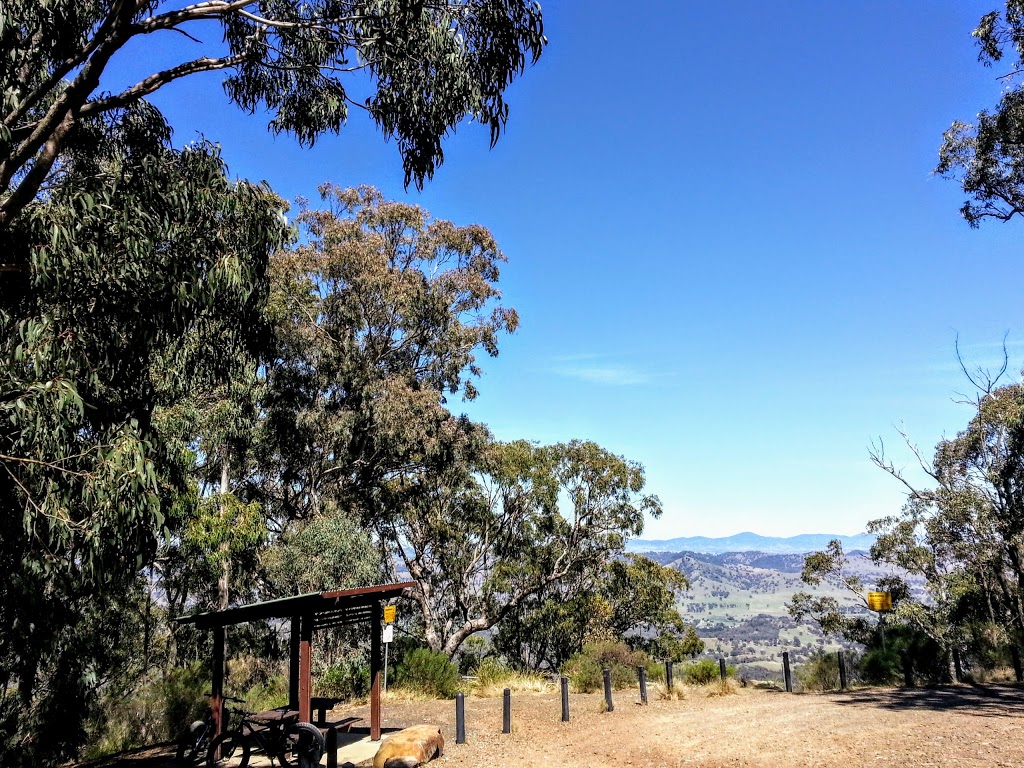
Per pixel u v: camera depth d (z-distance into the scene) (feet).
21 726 36.86
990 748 26.96
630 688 55.06
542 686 56.39
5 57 24.90
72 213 24.57
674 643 113.50
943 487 62.08
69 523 23.27
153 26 26.21
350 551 70.95
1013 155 48.65
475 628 104.73
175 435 50.96
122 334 27.76
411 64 31.53
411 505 95.40
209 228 29.58
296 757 32.65
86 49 25.46
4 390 22.02
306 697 31.94
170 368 35.76
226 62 29.86
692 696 50.29
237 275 28.94
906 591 65.05
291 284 77.10
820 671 56.08
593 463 105.19
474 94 32.01
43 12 24.77
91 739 40.27
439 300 86.69
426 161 34.24
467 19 31.32
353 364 83.51
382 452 89.25
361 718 43.86
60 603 33.22
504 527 107.14
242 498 78.89
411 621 111.04
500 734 37.09
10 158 24.76
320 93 36.63
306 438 82.64
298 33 33.35
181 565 65.46
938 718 34.94
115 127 34.47
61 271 24.49
